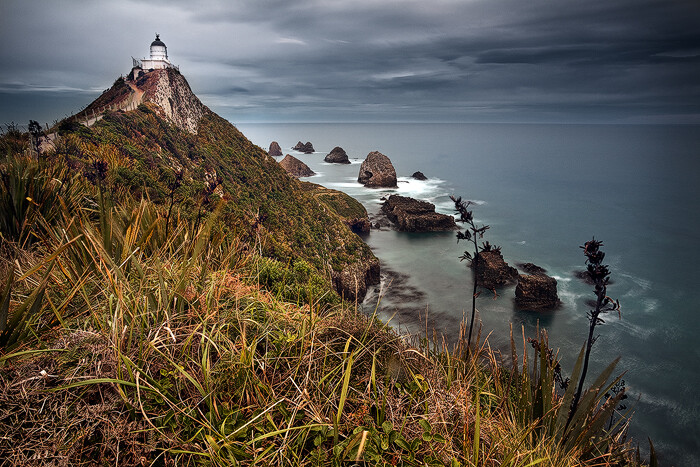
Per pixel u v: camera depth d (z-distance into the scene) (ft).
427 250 222.07
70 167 22.50
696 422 91.30
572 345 123.44
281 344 8.11
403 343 8.57
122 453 5.43
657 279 188.24
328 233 169.07
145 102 139.03
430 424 6.66
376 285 168.14
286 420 6.35
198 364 6.77
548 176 634.43
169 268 10.17
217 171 133.28
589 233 278.87
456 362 9.17
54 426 5.40
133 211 12.24
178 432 5.95
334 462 5.78
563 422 7.98
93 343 6.84
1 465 4.94
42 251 11.95
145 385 6.32
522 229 283.59
